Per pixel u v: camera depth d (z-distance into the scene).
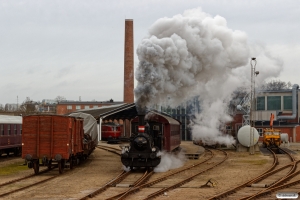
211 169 26.08
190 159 33.34
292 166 27.12
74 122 26.05
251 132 40.56
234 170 25.52
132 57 67.75
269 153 40.66
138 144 24.25
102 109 63.12
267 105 67.75
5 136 33.94
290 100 66.94
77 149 27.12
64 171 25.48
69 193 17.16
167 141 29.14
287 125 64.31
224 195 16.25
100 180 21.19
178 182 19.78
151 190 17.81
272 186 18.11
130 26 67.62
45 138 23.95
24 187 18.45
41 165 24.48
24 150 23.97
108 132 59.31
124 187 18.66
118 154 38.56
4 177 22.72
